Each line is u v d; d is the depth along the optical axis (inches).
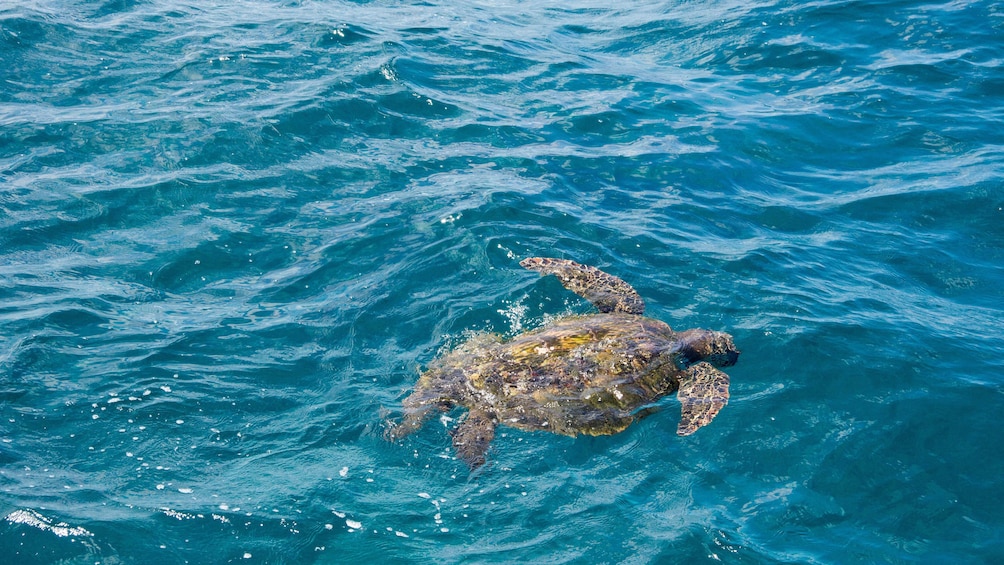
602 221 286.4
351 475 234.7
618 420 243.3
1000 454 241.8
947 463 240.1
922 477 238.1
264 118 310.8
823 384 251.1
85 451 235.1
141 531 226.1
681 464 238.2
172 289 265.9
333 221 283.1
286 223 282.2
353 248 275.7
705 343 254.2
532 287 266.2
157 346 252.4
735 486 235.8
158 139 302.5
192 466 234.7
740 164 311.4
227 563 224.4
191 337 254.7
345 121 314.0
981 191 301.4
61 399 241.8
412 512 230.8
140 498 229.8
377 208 286.5
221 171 294.8
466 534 228.8
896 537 230.5
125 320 257.3
